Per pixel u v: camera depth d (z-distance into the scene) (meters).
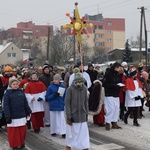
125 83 10.40
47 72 10.84
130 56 58.12
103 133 9.43
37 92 9.48
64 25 11.16
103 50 78.12
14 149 7.80
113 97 9.84
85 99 6.96
